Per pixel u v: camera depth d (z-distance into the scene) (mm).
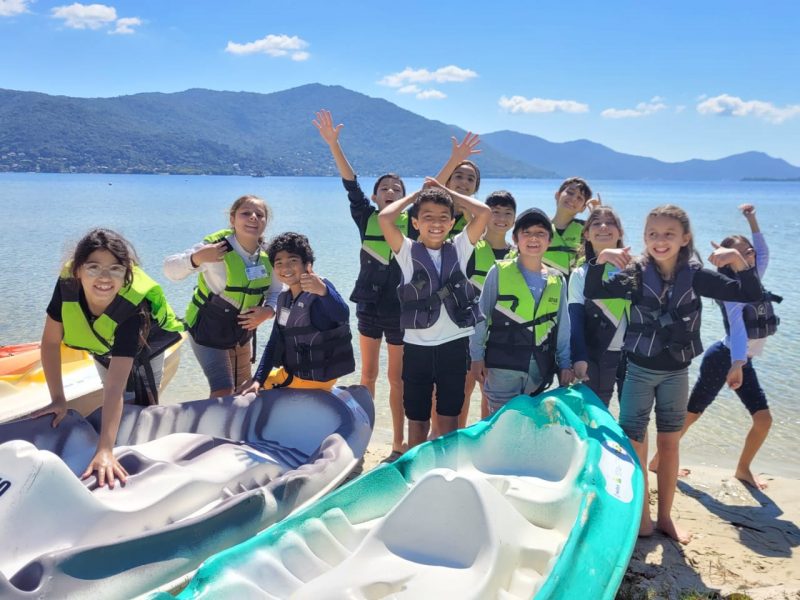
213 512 3221
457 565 2844
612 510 3205
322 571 2918
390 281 5340
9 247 19734
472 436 3986
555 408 4016
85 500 3107
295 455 4348
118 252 3682
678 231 3711
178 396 7375
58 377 3949
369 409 4695
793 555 4004
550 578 2561
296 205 52562
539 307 4258
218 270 4781
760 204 79938
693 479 5246
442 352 4219
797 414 6859
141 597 2879
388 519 2977
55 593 2650
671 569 3775
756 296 3650
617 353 4219
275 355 4785
